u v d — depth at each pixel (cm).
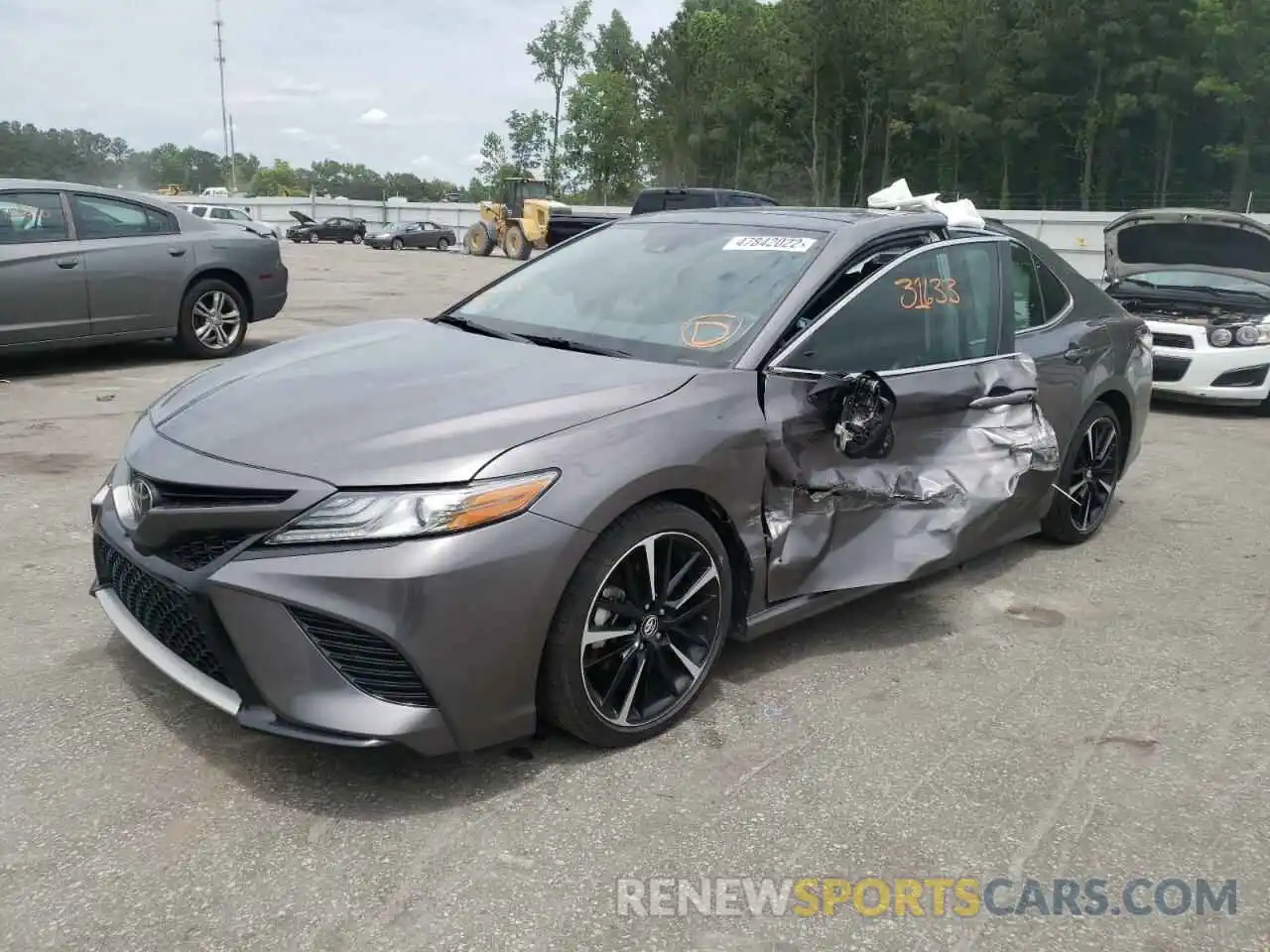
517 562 266
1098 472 527
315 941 223
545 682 286
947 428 383
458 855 254
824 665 373
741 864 257
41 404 732
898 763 308
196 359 935
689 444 303
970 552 420
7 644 355
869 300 370
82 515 495
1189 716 347
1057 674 375
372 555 254
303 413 293
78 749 292
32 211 805
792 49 6175
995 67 5462
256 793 276
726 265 381
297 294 1656
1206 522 574
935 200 516
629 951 225
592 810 276
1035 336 470
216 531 266
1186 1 4962
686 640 321
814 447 342
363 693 260
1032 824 281
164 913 229
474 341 362
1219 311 894
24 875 240
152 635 298
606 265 411
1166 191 4938
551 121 7844
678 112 7138
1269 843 277
